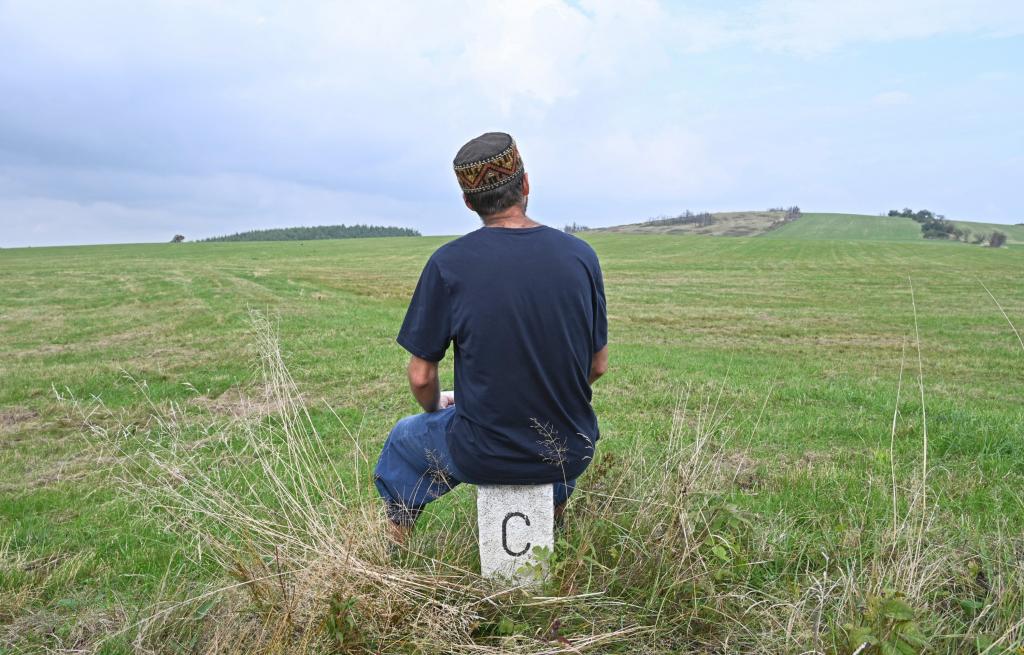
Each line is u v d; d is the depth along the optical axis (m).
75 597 3.01
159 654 2.45
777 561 2.89
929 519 2.92
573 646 2.28
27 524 4.05
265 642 2.37
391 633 2.34
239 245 88.31
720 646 2.41
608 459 3.21
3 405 7.84
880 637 2.12
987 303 22.14
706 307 21.25
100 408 7.34
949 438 5.50
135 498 4.03
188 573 3.13
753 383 8.55
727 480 4.39
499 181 2.41
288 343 12.02
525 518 2.53
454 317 2.39
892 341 13.98
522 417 2.39
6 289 27.58
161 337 13.66
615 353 11.44
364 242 91.88
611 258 53.09
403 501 2.79
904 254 54.59
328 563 2.46
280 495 3.06
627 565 2.70
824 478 4.45
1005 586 2.51
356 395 7.85
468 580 2.60
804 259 49.44
